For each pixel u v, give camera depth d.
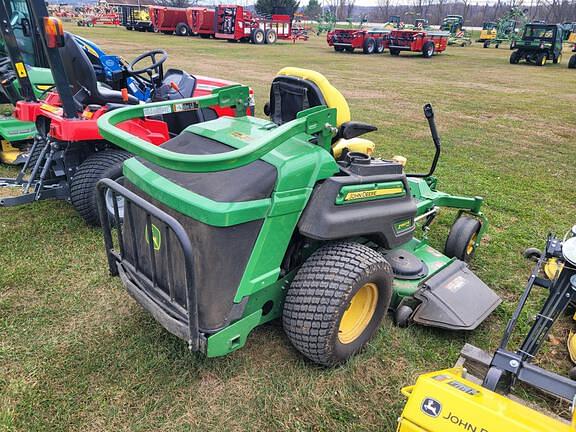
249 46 26.39
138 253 2.66
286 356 2.88
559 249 2.76
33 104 4.54
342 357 2.75
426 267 3.43
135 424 2.39
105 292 3.46
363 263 2.59
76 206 4.17
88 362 2.77
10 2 5.08
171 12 31.05
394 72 18.14
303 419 2.48
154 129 4.57
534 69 21.45
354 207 2.66
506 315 3.46
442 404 1.88
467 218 4.09
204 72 14.98
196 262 2.27
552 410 2.62
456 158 7.33
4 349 2.85
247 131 2.87
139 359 2.79
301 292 2.56
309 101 3.15
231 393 2.60
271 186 2.34
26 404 2.48
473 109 11.58
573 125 10.18
